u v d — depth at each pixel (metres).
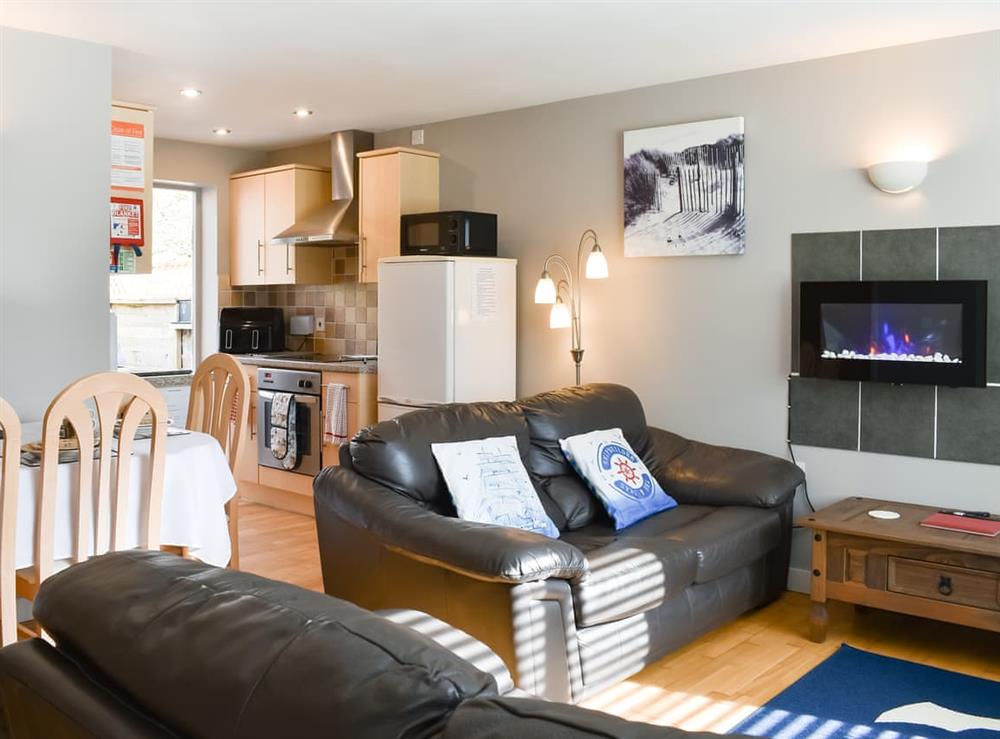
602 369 5.24
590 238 5.26
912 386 4.17
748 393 4.68
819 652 3.73
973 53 3.95
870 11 3.67
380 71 4.68
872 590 3.68
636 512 4.10
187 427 4.11
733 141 4.63
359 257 6.12
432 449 3.74
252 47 4.27
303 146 6.88
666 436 4.72
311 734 0.90
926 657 3.67
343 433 5.75
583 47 4.23
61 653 1.25
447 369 5.18
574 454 4.20
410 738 0.89
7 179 4.05
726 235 4.68
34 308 4.16
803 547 4.54
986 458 3.98
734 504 4.20
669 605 3.50
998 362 3.93
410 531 3.11
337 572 3.62
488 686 0.97
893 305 4.10
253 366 6.42
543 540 2.93
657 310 5.00
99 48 4.25
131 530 3.12
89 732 1.07
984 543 3.42
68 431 3.32
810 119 4.42
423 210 5.93
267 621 1.06
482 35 4.05
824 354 4.31
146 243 4.80
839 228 4.35
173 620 1.13
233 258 7.00
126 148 4.71
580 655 3.08
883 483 4.28
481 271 5.32
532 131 5.50
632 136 5.00
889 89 4.18
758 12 3.71
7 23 3.94
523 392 5.62
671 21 3.83
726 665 3.58
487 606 2.89
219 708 0.98
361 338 6.60
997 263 3.91
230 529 3.89
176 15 3.80
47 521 2.88
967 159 3.98
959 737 2.94
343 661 0.96
